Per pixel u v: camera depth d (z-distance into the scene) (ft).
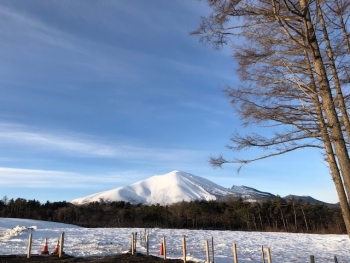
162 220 196.85
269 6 21.44
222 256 53.21
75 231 91.86
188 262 41.93
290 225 184.75
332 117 20.59
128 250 55.83
